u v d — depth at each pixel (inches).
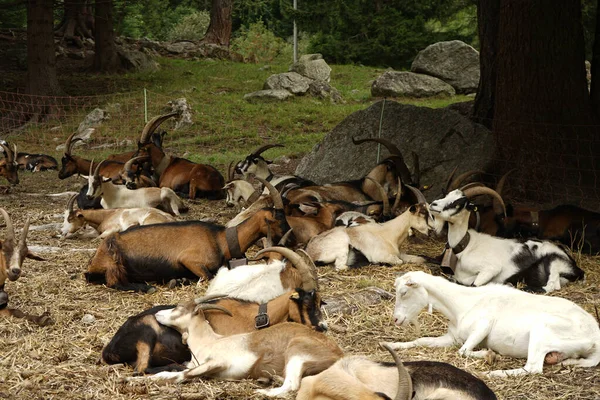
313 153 542.3
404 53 1186.0
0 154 727.7
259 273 254.1
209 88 1006.4
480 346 231.8
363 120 527.5
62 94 930.1
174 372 205.8
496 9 529.3
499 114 462.9
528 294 229.0
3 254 263.4
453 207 296.4
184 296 293.0
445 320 264.1
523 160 450.0
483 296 231.1
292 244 317.7
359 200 442.0
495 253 299.0
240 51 1378.0
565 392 200.7
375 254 339.9
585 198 436.8
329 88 982.4
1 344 238.2
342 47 1201.4
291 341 199.8
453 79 1015.0
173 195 453.1
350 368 173.3
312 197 418.9
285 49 1409.9
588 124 458.6
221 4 1353.3
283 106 916.6
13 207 498.3
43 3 917.2
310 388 166.6
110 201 440.5
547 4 446.6
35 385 203.8
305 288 220.4
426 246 392.2
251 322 224.7
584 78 463.2
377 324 261.1
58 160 748.0
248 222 313.9
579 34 459.2
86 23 1267.2
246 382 204.7
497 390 201.8
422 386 165.3
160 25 1628.9
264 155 713.0
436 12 1167.0
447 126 491.5
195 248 306.7
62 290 301.6
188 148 757.3
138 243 306.7
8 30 1234.0
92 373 212.1
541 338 213.6
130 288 303.3
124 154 601.3
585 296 289.9
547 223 361.7
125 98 932.6
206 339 211.2
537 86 449.4
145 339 214.5
